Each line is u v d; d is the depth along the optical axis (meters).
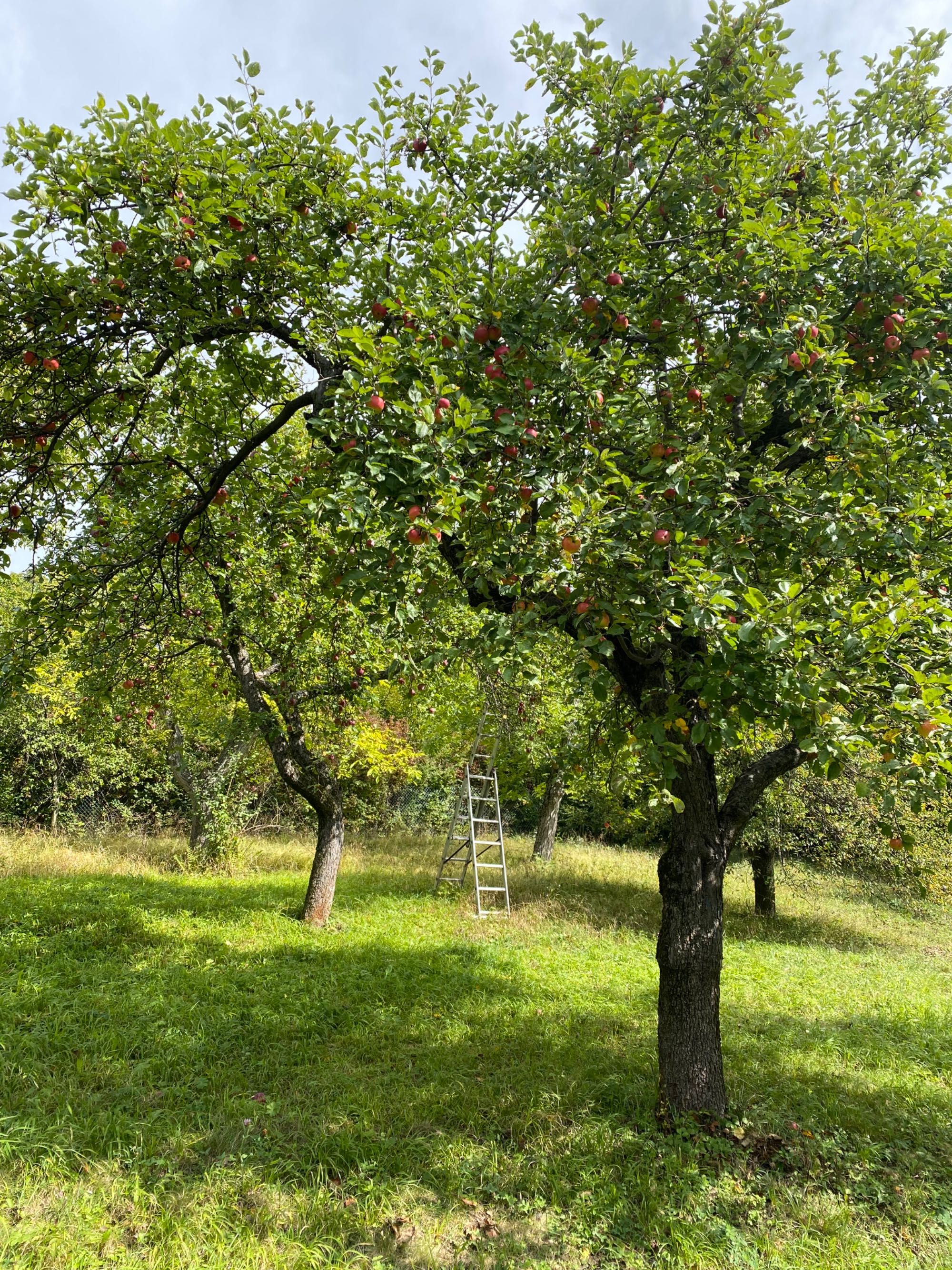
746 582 3.54
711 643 3.01
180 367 5.17
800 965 9.09
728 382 3.87
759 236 3.89
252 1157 3.76
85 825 15.09
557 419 4.05
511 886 12.55
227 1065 4.78
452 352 4.04
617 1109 4.57
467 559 4.04
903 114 4.79
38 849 12.45
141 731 12.52
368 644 8.69
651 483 3.81
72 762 15.19
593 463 3.74
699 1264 3.18
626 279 4.45
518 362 3.91
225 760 12.34
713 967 4.54
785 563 3.85
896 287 4.01
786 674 2.92
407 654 4.63
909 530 3.43
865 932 11.81
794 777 10.45
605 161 4.28
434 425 3.08
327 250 4.64
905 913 13.03
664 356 4.57
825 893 14.12
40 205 3.53
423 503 3.14
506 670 3.46
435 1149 3.93
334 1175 3.72
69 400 4.78
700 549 3.46
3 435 4.68
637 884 13.70
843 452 3.83
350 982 6.59
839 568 3.83
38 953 6.69
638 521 3.44
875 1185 3.85
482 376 3.99
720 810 4.80
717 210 4.31
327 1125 4.10
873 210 4.23
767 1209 3.62
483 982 6.96
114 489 5.88
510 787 16.05
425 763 17.30
